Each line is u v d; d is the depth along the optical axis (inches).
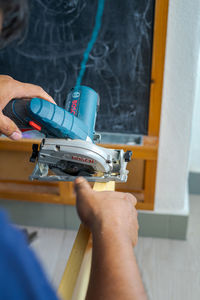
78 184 26.8
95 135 51.4
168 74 76.0
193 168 117.1
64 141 42.7
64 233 101.0
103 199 25.3
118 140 87.1
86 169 45.1
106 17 73.6
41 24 75.6
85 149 42.6
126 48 76.4
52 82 82.2
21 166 97.3
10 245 9.6
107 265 18.3
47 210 99.9
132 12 72.4
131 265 18.3
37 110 39.4
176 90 77.7
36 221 102.3
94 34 75.7
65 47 77.7
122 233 21.0
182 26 70.2
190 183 118.3
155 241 99.0
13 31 18.0
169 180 90.9
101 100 83.0
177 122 81.7
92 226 23.0
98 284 17.8
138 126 85.1
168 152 86.4
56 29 75.9
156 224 97.5
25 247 10.1
